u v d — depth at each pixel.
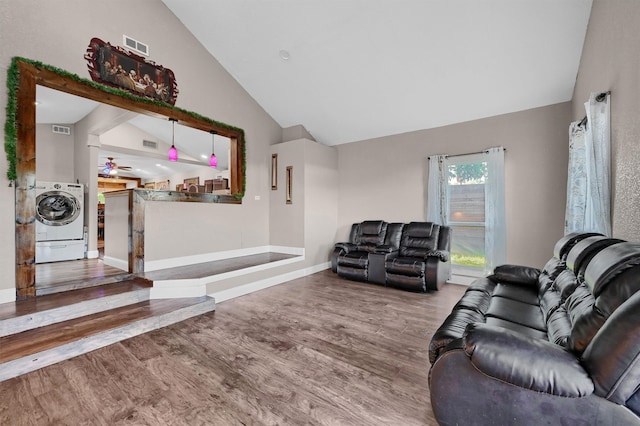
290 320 3.01
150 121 6.35
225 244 4.79
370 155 5.53
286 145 5.39
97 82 3.20
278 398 1.75
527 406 1.13
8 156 2.62
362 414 1.61
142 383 1.90
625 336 0.95
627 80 1.91
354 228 5.49
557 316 1.66
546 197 3.87
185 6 3.88
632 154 1.85
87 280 3.30
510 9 2.89
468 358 1.26
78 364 2.14
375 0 3.17
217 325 2.88
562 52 3.17
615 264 1.25
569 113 3.70
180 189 9.91
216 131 4.55
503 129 4.18
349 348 2.39
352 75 4.21
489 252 4.18
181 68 4.05
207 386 1.87
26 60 2.69
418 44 3.50
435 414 1.36
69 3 3.00
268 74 4.66
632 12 1.81
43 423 1.54
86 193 5.09
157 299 3.32
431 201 4.70
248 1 3.60
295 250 5.26
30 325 2.44
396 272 4.19
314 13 3.50
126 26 3.47
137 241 3.70
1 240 2.63
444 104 4.29
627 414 0.97
